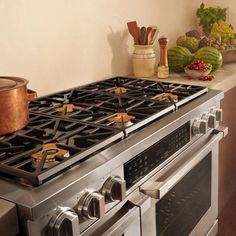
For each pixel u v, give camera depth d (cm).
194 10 288
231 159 242
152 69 210
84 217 91
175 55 221
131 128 114
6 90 105
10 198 80
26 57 154
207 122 148
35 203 77
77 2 175
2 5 141
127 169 106
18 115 110
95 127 114
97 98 150
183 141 137
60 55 171
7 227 76
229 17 294
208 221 176
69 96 153
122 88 167
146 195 113
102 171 94
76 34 178
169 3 252
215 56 216
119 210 105
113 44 204
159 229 131
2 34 143
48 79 167
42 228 81
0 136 108
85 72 187
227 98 212
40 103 145
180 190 143
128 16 213
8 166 89
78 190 87
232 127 232
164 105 136
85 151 96
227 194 248
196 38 253
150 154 116
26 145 104
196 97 156
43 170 87
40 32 159
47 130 115
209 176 170
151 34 205
